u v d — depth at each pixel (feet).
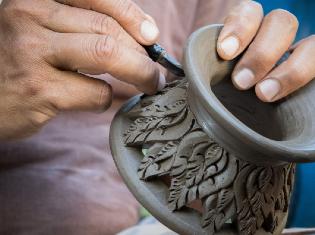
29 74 2.17
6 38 2.22
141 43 2.14
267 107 2.06
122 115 2.12
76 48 2.03
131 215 3.39
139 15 2.12
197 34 1.93
